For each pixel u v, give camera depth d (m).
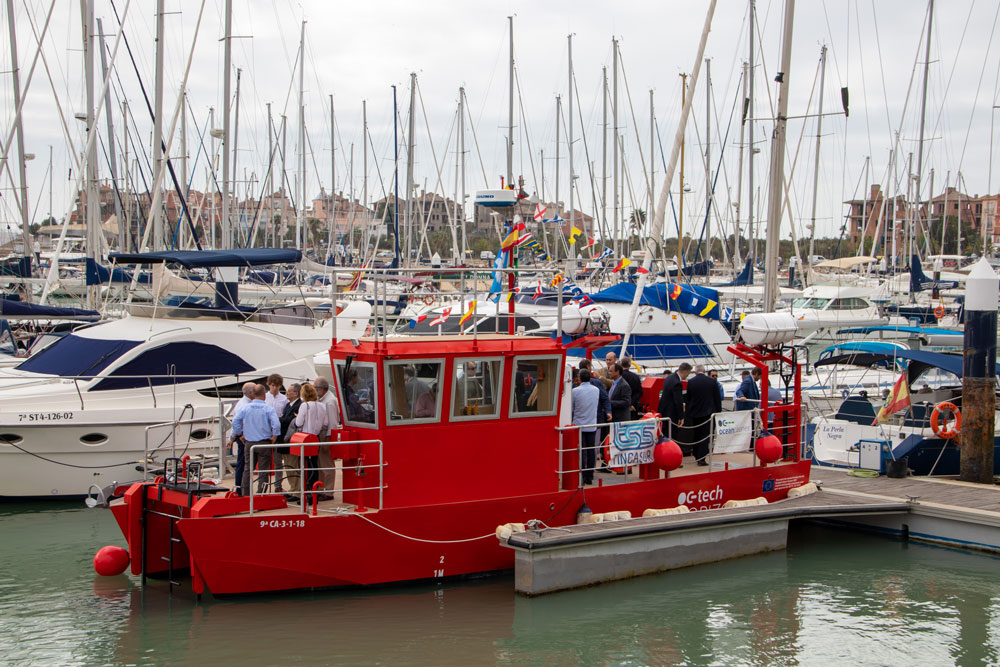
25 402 17.08
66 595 11.96
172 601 11.59
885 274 48.38
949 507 14.80
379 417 11.41
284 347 19.64
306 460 12.05
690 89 21.33
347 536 11.35
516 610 11.41
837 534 15.67
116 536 15.12
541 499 12.48
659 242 30.92
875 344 21.66
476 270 12.53
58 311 23.33
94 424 17.11
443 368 11.68
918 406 19.11
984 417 16.91
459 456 11.94
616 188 43.38
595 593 12.12
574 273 31.62
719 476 14.41
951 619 11.68
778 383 25.73
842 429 18.64
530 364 12.35
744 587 12.71
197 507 10.95
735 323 29.34
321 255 54.53
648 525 12.47
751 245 38.09
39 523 15.95
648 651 10.53
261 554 11.02
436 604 11.48
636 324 25.67
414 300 27.06
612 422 13.75
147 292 21.62
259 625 10.74
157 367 18.27
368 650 10.23
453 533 11.95
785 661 10.40
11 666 9.78
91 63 28.42
